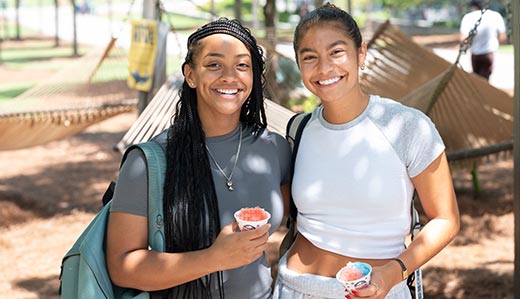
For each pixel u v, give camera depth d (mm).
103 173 8938
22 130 6738
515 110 3594
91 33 30234
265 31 8359
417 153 2414
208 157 2441
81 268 2340
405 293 2508
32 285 5414
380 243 2463
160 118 4965
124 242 2338
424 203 2461
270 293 2539
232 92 2406
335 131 2486
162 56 6133
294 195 2555
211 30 2414
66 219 7082
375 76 6656
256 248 2211
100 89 7367
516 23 3568
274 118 4488
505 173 8336
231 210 2422
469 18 10891
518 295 3680
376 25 8234
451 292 5086
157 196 2342
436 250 2406
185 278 2266
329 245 2488
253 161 2494
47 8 43438
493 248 5934
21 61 21047
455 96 6180
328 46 2414
